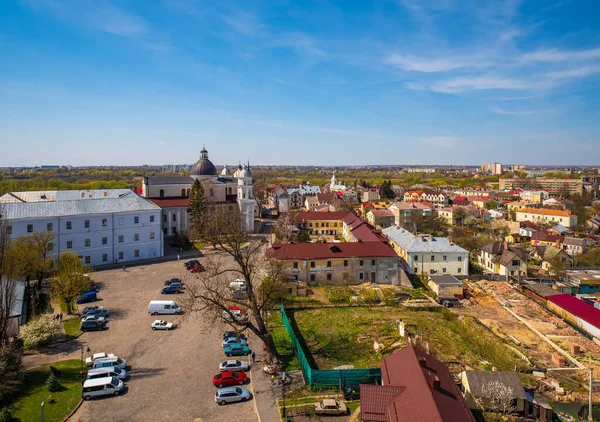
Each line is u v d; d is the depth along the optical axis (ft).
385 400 104.01
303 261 249.14
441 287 240.94
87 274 249.75
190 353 159.63
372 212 483.92
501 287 265.13
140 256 311.88
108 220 294.25
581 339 192.34
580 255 353.51
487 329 199.00
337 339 179.83
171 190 438.40
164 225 399.65
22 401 124.16
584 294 265.95
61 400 125.59
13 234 255.29
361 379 135.03
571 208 606.55
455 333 192.44
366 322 199.82
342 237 408.26
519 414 126.41
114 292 232.53
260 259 297.94
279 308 214.90
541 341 189.47
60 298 204.64
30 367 145.79
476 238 407.64
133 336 174.60
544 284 268.82
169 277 263.08
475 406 126.93
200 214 386.52
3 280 162.91
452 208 541.34
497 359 163.22
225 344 160.97
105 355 151.33
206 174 473.67
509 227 477.77
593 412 132.77
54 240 270.87
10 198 341.41
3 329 139.64
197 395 130.82
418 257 282.77
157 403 125.90
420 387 102.27
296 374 144.77
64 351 160.04
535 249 362.33
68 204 284.00
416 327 195.21
